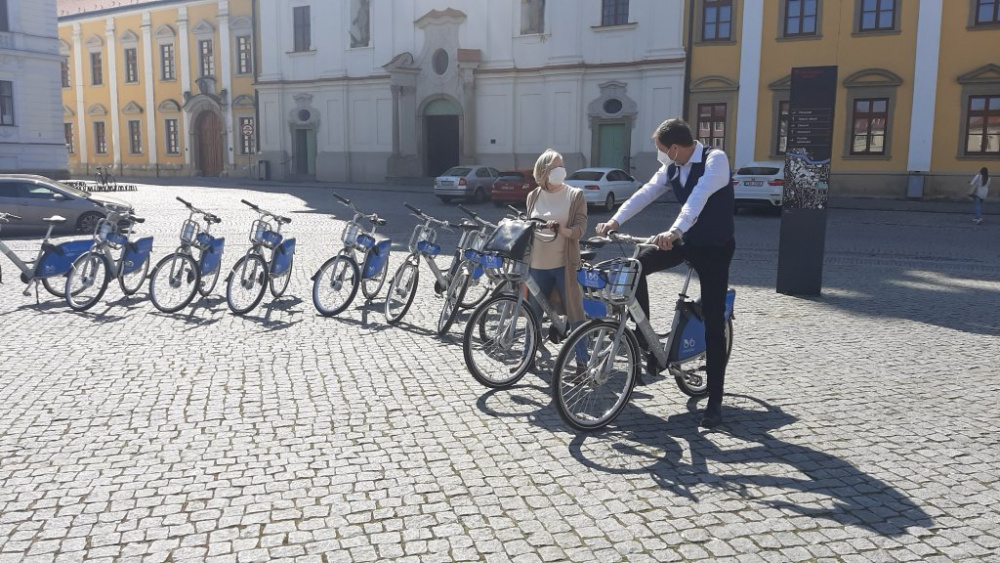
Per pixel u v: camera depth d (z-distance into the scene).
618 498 4.26
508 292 6.21
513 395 5.98
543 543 3.78
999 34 25.97
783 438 5.14
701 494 4.31
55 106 36.69
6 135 35.00
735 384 6.29
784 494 4.32
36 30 35.62
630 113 31.98
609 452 4.89
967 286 10.95
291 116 41.72
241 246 14.61
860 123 28.23
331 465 4.68
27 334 7.85
